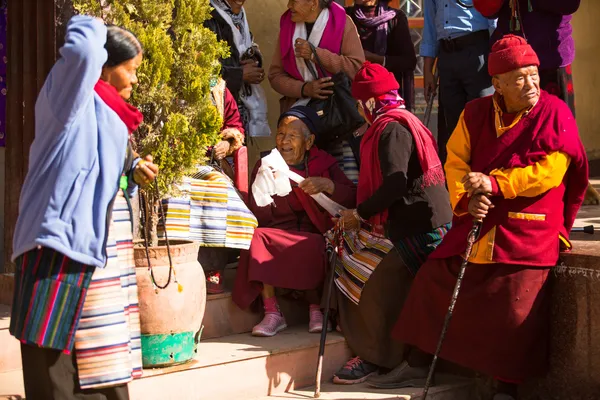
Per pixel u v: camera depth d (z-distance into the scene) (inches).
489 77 235.1
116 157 122.5
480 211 158.9
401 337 175.8
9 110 191.3
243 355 168.2
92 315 123.8
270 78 233.3
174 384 157.4
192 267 158.2
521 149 160.6
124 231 133.1
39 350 123.4
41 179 119.9
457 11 234.1
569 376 167.0
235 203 184.1
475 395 183.3
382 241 181.8
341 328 184.5
